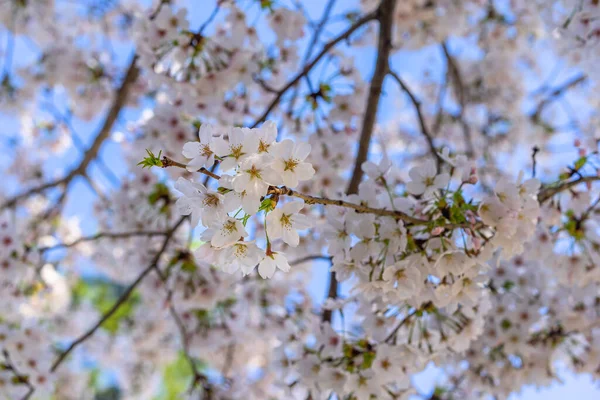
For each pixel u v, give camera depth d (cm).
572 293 436
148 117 485
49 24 705
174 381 923
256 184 211
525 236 284
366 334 339
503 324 445
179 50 434
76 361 773
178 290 495
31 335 516
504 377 451
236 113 486
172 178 458
